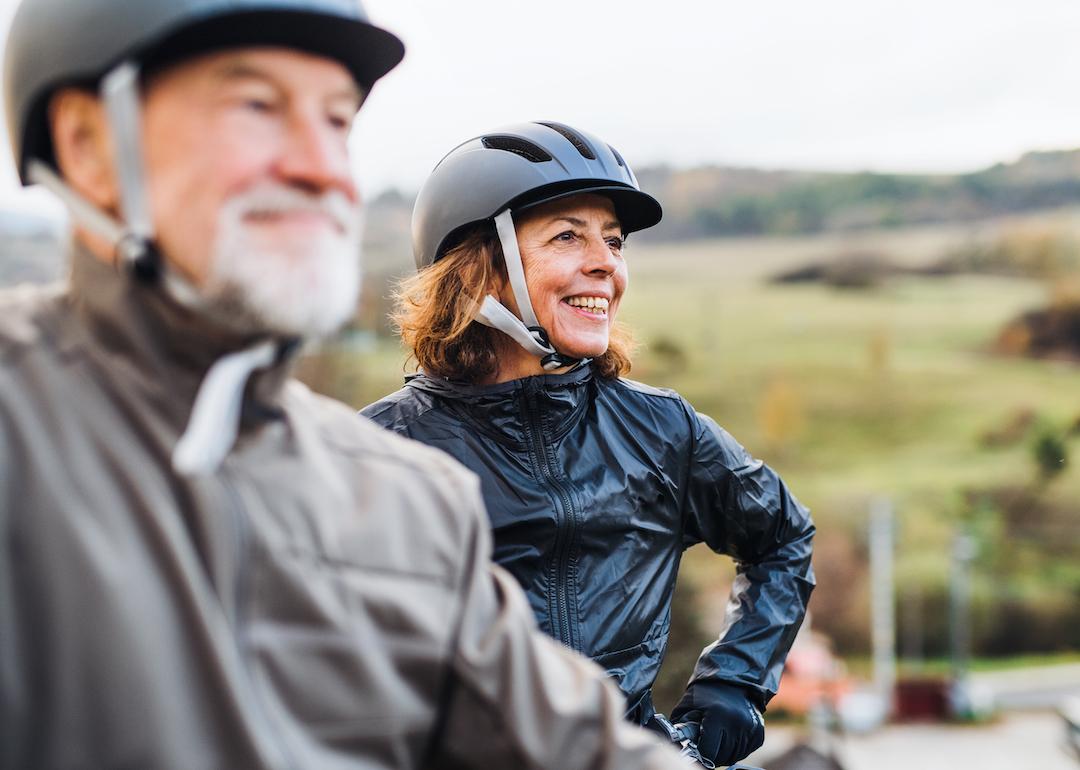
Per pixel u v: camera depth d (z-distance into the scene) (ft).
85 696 4.04
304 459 4.96
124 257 4.56
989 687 151.64
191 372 4.68
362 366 97.04
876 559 130.52
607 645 9.21
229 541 4.49
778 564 10.79
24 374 4.41
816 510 261.24
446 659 5.09
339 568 4.83
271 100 4.76
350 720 4.71
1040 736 118.93
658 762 5.35
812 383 363.35
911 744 113.60
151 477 4.40
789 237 530.68
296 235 4.69
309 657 4.63
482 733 5.20
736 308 445.37
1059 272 461.78
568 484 9.27
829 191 555.28
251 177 4.63
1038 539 240.32
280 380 4.86
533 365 9.78
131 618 4.14
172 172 4.64
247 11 4.59
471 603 5.28
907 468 290.15
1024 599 205.36
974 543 210.18
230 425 4.42
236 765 4.28
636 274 494.18
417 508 5.25
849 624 197.26
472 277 9.66
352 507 5.03
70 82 4.68
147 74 4.66
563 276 9.55
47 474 4.20
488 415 9.34
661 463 9.89
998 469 286.66
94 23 4.59
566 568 9.16
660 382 365.20
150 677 4.13
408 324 10.05
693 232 544.62
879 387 356.79
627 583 9.43
